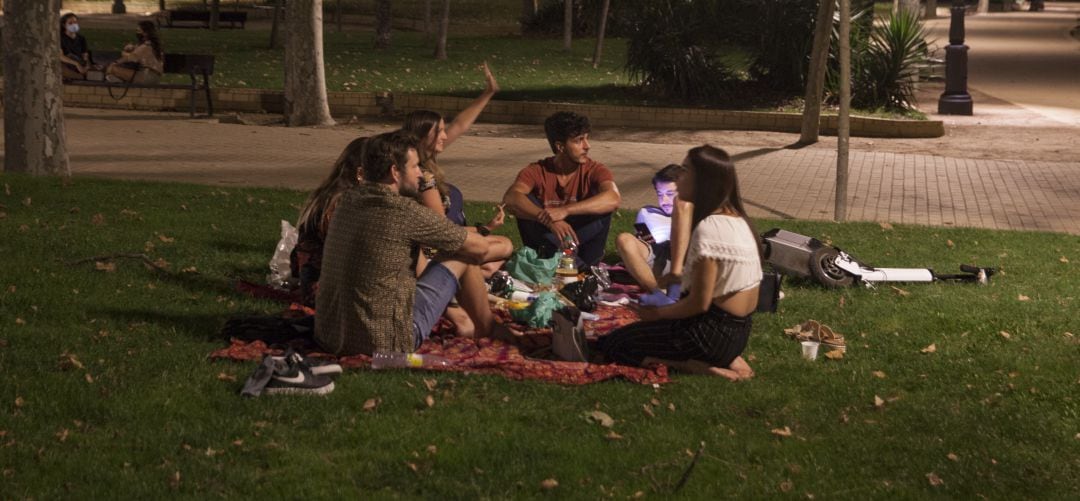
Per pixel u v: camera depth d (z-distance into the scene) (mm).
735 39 20484
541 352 5918
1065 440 4922
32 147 11242
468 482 4324
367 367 5496
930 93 22453
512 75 24016
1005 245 9281
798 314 6867
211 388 5168
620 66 26562
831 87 19188
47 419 4777
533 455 4586
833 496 4301
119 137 15055
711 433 4855
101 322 6191
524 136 16641
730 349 5500
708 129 17703
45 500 4051
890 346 6277
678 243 6223
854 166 14078
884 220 10688
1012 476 4535
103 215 9289
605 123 18062
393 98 18562
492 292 6996
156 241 8328
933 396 5441
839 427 4992
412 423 4859
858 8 19469
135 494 4109
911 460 4656
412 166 5617
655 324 5609
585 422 4941
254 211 9766
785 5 19781
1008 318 6887
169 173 12211
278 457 4469
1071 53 33094
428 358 5551
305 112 17047
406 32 36344
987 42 37812
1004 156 15031
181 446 4539
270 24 39031
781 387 5480
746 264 5383
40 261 7512
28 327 6004
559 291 6926
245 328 5918
